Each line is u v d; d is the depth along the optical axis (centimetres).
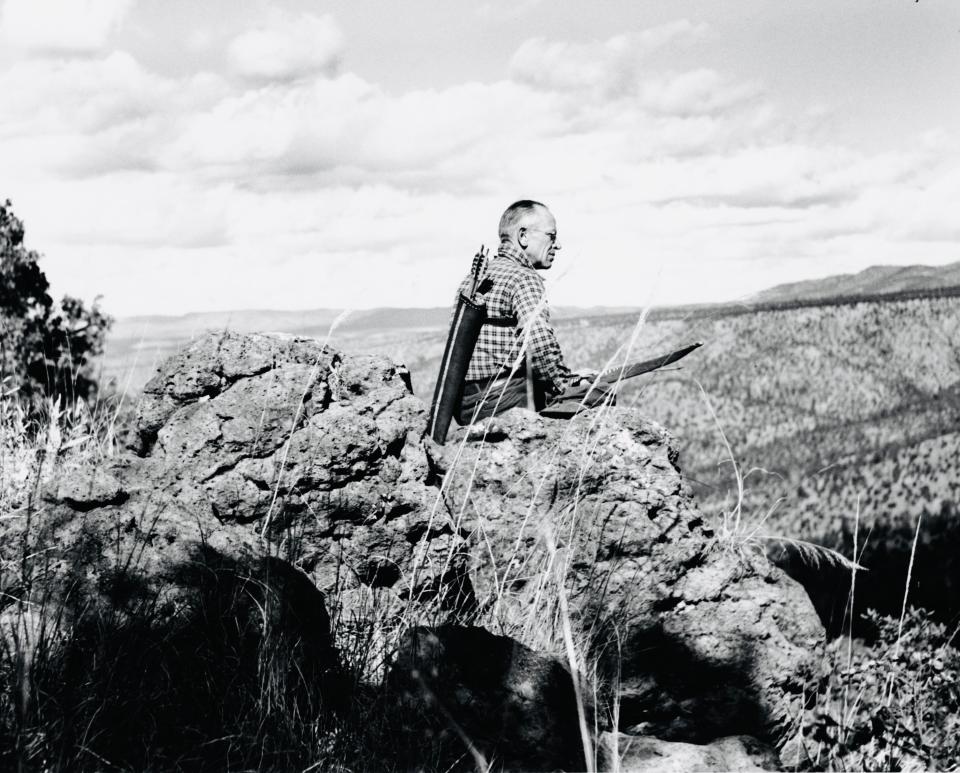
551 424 418
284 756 256
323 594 342
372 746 271
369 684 302
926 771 316
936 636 376
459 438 432
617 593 368
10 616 274
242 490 362
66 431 530
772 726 344
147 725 254
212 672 276
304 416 381
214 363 396
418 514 377
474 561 391
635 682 348
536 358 441
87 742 240
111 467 370
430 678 293
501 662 306
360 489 370
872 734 332
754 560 384
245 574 308
